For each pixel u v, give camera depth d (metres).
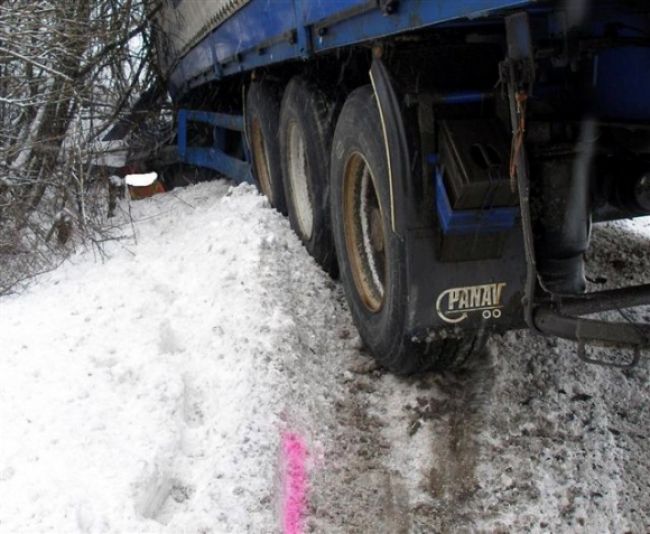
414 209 3.27
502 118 3.16
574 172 3.07
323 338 4.46
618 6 2.70
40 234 7.26
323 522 3.16
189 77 9.44
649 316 4.12
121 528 2.87
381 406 3.86
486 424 3.63
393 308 3.53
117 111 9.74
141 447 3.32
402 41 3.36
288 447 3.51
